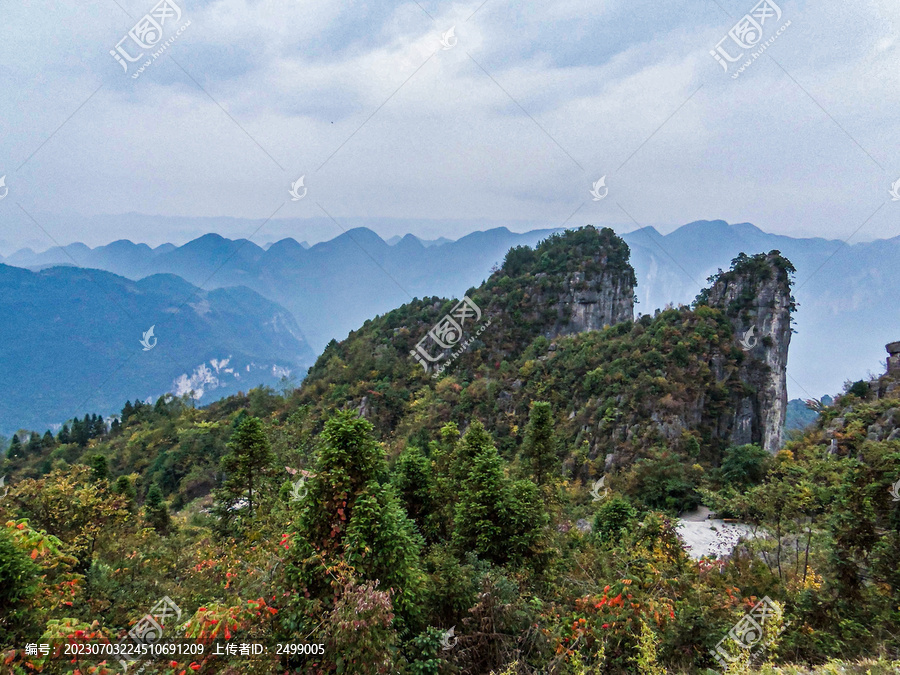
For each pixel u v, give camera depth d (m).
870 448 12.63
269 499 24.28
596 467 56.84
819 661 9.42
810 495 15.57
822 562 13.37
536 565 16.72
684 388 62.44
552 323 117.62
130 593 12.98
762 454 40.28
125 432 106.56
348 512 12.17
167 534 32.28
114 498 19.02
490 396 83.00
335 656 8.49
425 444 59.22
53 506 16.73
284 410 102.38
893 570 11.00
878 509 11.78
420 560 14.79
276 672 8.65
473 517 18.16
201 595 11.61
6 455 104.38
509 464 42.59
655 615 9.55
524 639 10.27
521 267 133.88
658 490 39.94
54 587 9.72
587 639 9.66
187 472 79.75
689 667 8.89
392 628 10.31
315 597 10.67
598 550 19.19
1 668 7.12
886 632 9.91
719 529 26.98
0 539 8.18
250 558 13.28
